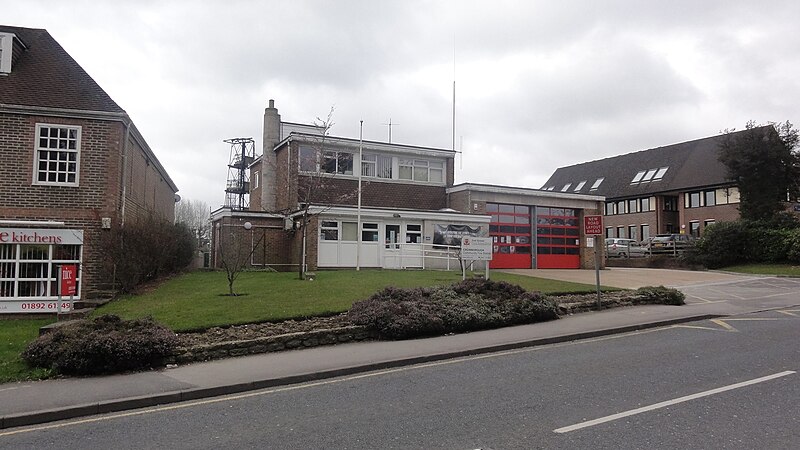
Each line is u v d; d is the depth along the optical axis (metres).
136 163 19.14
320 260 23.81
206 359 9.45
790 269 27.58
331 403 6.97
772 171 31.66
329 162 26.86
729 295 18.39
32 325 12.53
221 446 5.44
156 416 6.64
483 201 28.30
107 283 15.42
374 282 16.84
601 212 31.34
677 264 33.59
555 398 6.86
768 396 6.80
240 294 14.18
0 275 14.87
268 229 25.34
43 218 15.58
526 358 9.54
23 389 7.62
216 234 27.33
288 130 31.12
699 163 46.97
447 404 6.72
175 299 13.78
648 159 52.78
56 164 15.90
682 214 47.31
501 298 13.56
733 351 9.55
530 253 29.73
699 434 5.48
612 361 9.01
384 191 28.00
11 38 16.44
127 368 8.72
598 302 14.90
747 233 31.17
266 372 8.48
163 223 19.06
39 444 5.70
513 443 5.30
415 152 28.77
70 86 16.58
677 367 8.42
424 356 9.54
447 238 26.02
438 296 13.28
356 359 9.34
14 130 15.53
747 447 5.12
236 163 44.75
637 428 5.68
